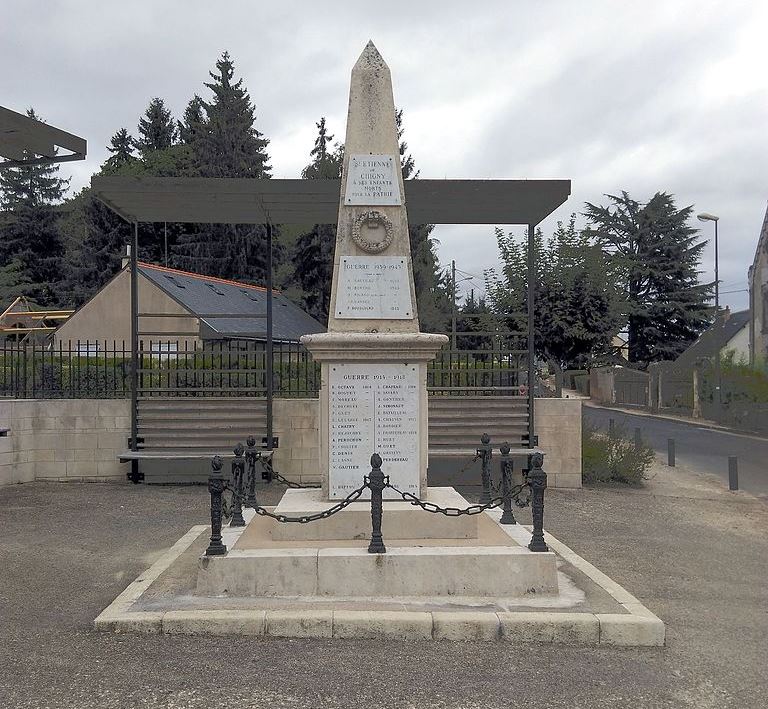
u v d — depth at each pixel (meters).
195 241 42.81
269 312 13.08
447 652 5.27
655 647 5.55
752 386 28.45
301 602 5.83
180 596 6.04
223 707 4.41
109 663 5.01
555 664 5.13
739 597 7.14
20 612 6.14
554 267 22.41
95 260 46.50
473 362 14.20
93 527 9.55
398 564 6.02
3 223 53.50
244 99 48.19
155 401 13.03
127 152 61.78
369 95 7.41
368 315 7.25
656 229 50.03
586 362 22.86
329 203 12.05
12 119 10.66
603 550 8.96
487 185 11.34
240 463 7.45
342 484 7.04
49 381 13.74
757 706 4.62
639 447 15.18
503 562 6.07
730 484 14.20
